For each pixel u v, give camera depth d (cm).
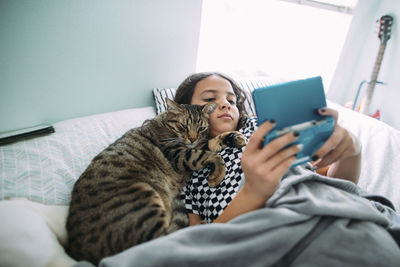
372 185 116
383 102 226
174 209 94
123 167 99
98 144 124
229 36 200
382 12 212
